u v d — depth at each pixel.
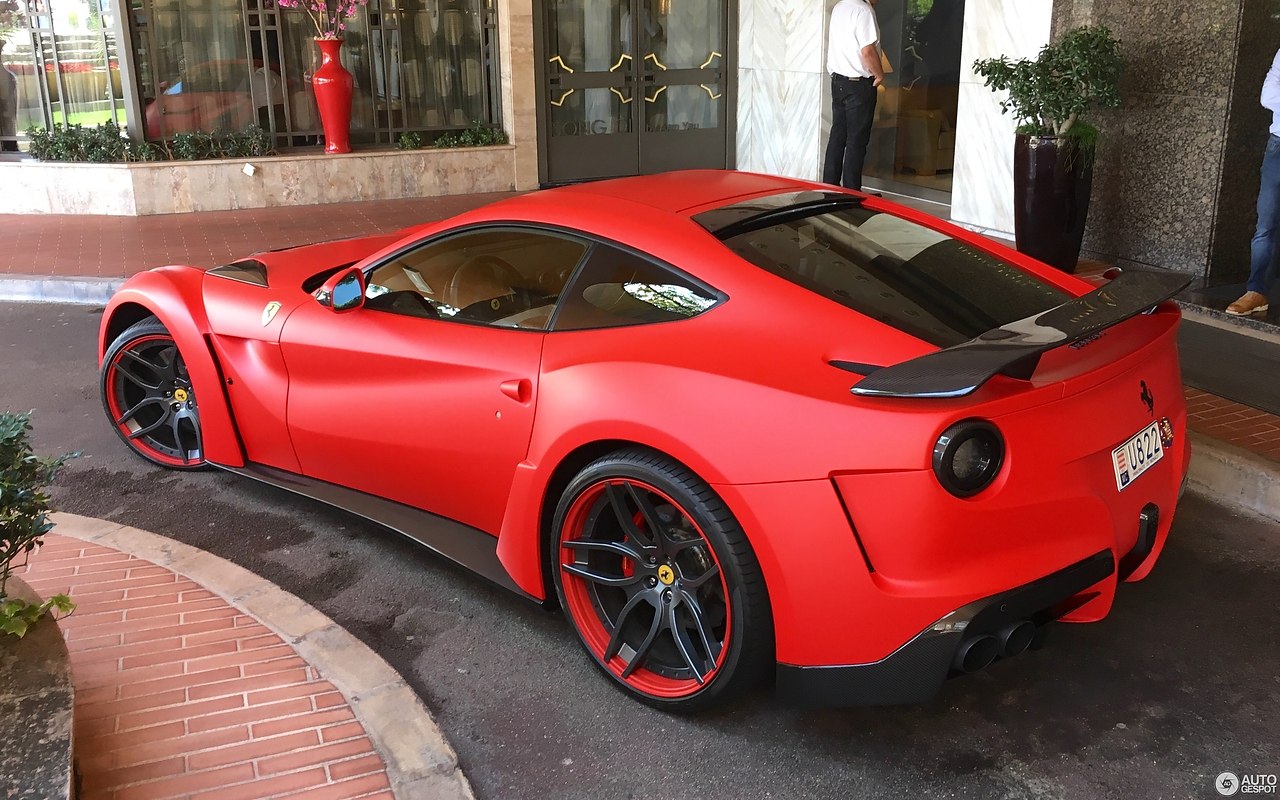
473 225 3.49
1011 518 2.47
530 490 3.08
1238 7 6.82
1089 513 2.60
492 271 3.39
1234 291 7.00
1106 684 3.06
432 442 3.46
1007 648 2.52
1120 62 7.07
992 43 8.60
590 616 3.10
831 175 9.52
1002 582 2.46
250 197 11.05
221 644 3.23
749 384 2.62
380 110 12.12
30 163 10.76
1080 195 7.15
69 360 6.49
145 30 11.12
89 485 4.62
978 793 2.62
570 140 12.24
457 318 3.46
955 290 3.03
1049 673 3.12
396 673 3.08
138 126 11.26
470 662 3.26
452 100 12.35
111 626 3.34
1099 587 2.73
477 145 11.95
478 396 3.27
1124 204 7.90
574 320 3.12
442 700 3.06
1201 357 5.82
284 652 3.19
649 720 2.96
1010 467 2.45
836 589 2.50
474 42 12.22
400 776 2.64
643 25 12.20
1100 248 8.16
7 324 7.36
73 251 9.02
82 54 11.16
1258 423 4.76
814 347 2.71
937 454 2.37
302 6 11.41
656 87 12.47
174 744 2.75
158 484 4.64
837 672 2.57
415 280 3.61
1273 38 6.93
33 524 2.73
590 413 2.86
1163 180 7.57
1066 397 2.55
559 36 11.88
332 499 3.94
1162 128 7.50
